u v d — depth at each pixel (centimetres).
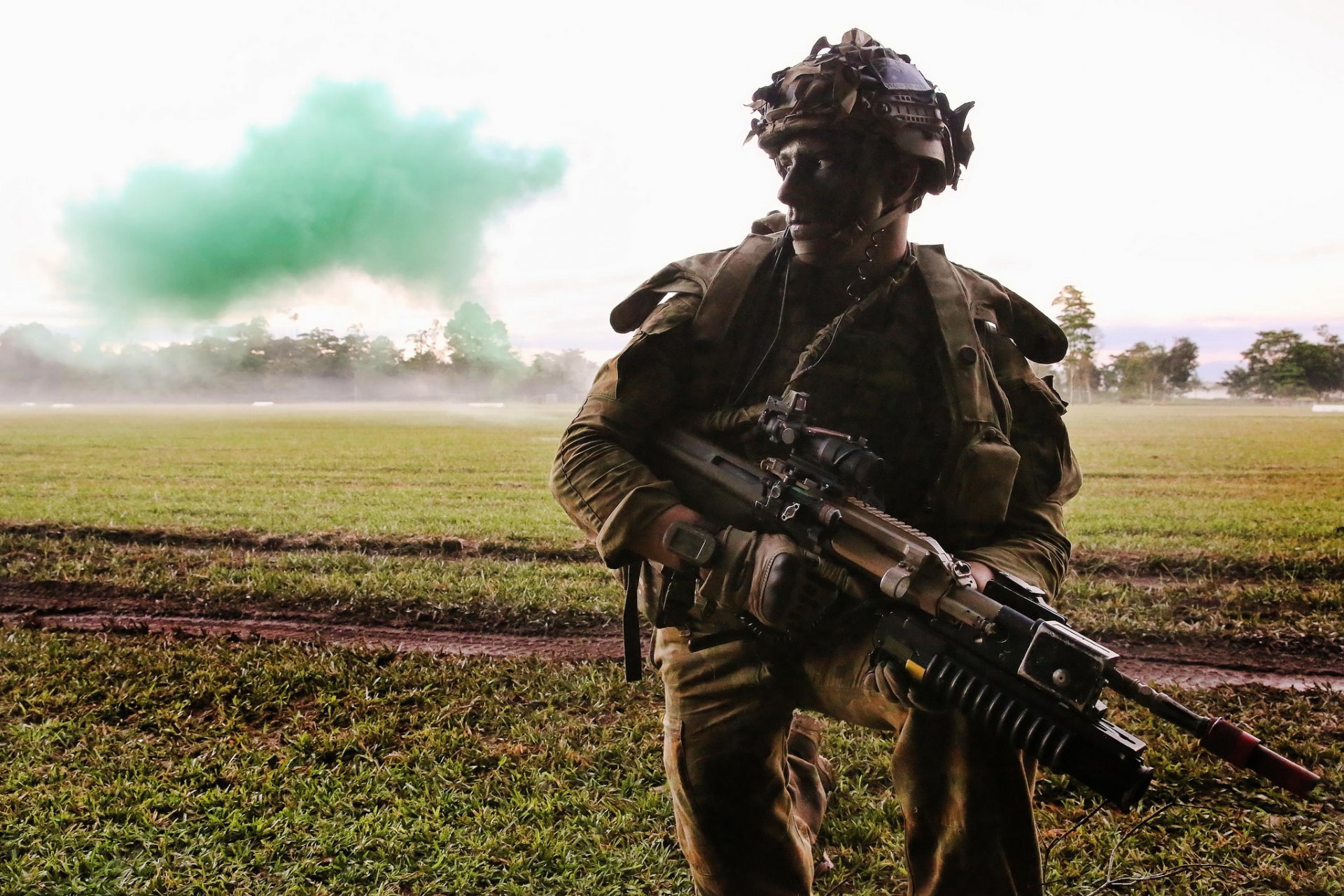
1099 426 4128
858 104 236
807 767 361
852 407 251
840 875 378
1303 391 9012
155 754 509
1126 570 1002
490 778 473
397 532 1193
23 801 450
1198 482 1875
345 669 636
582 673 629
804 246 250
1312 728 536
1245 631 745
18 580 930
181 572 962
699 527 234
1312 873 379
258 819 427
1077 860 385
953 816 218
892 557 213
